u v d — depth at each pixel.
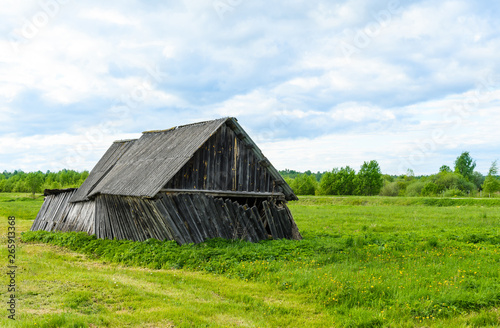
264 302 10.08
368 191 88.69
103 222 21.22
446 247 16.94
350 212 39.72
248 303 10.06
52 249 18.86
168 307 9.27
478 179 107.56
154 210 16.78
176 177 17.70
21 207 48.69
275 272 12.60
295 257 14.68
